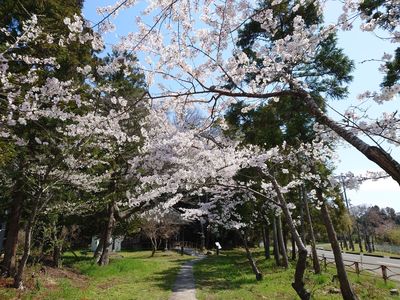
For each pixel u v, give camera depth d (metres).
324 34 4.50
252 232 29.72
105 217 17.48
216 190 12.40
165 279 13.58
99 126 8.27
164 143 7.92
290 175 12.65
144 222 22.23
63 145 9.85
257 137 10.19
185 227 38.28
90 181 12.66
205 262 21.77
